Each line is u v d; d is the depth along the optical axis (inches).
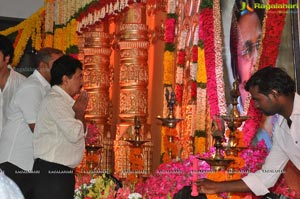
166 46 282.5
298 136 132.0
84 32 341.1
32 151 183.5
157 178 175.5
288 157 142.1
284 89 129.8
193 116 249.1
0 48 194.4
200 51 235.3
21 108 180.7
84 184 181.8
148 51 315.0
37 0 423.8
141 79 309.6
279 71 131.0
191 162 172.4
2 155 184.1
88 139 230.7
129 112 308.2
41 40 395.2
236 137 179.8
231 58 218.2
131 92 309.0
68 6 349.1
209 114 233.1
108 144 325.7
